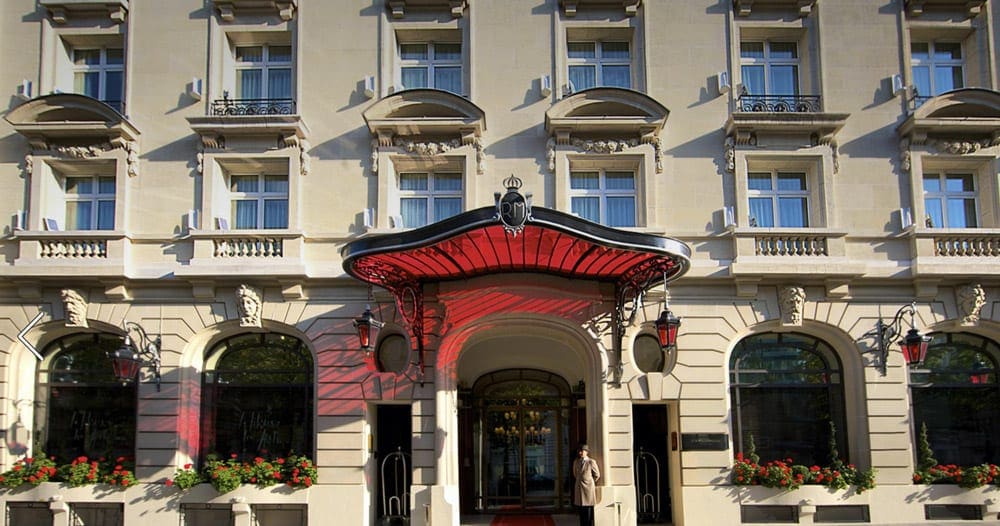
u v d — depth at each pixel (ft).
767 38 64.13
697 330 58.80
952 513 57.21
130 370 54.13
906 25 63.05
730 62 62.28
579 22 62.80
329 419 57.67
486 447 70.08
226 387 60.75
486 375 71.15
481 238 49.03
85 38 63.62
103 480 57.16
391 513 60.08
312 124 61.41
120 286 58.65
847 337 59.26
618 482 56.75
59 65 63.00
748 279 58.39
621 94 59.88
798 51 64.28
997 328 59.47
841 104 61.98
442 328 58.08
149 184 60.70
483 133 60.95
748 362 60.75
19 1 63.31
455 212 61.77
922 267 58.08
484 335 59.72
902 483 57.21
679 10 62.95
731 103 61.72
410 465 62.54
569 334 59.00
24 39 62.80
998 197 60.64
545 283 57.11
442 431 57.00
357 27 62.75
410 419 63.57
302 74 62.13
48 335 60.70
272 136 60.70
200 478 56.75
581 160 60.80
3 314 59.26
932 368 60.59
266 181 62.54
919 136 60.70
